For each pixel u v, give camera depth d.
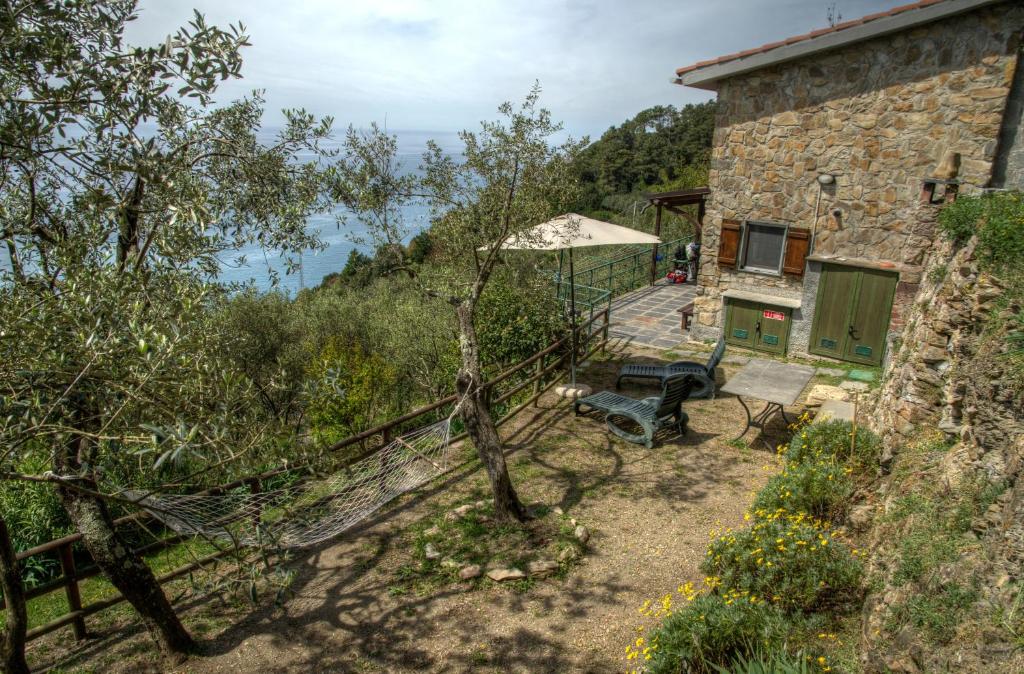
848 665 3.51
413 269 6.61
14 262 3.05
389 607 4.81
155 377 2.70
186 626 4.59
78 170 3.14
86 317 2.69
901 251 9.46
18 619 3.43
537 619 4.65
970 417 4.20
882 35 8.90
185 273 3.26
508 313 9.58
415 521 6.02
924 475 4.47
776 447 7.48
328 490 5.93
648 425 7.48
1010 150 8.40
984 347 4.28
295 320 13.27
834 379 9.59
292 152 4.12
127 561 4.05
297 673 4.16
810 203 10.17
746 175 10.76
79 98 2.91
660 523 5.90
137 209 3.21
